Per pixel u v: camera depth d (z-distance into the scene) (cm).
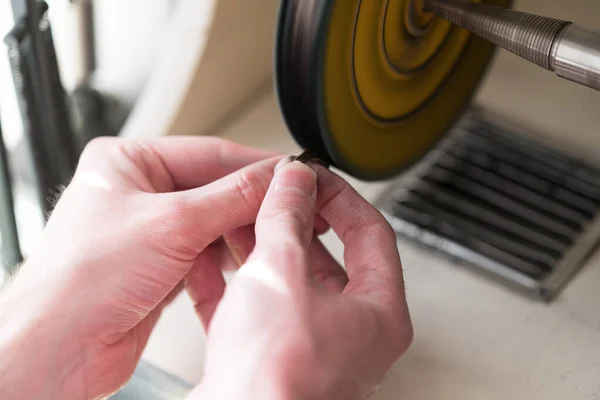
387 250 48
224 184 49
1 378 46
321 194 50
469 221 63
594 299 59
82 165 52
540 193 65
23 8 53
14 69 54
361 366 44
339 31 47
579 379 56
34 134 56
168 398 54
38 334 47
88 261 48
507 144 68
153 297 50
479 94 72
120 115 65
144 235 48
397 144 56
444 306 59
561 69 46
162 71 63
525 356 57
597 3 74
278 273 44
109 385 51
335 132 50
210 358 43
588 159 67
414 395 55
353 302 45
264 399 41
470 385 55
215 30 63
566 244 62
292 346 42
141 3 62
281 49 48
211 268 55
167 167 54
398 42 52
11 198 57
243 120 70
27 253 61
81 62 64
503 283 60
